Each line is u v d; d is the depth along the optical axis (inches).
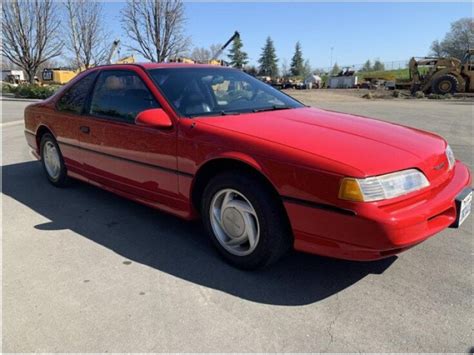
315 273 115.3
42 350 85.1
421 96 1146.7
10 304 100.9
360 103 938.1
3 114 544.7
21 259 123.7
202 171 120.3
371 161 96.4
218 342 87.1
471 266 117.7
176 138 124.0
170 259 123.8
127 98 144.9
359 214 91.5
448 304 99.7
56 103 184.2
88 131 160.4
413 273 114.3
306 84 2363.4
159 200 136.9
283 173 101.2
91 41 1037.2
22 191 190.1
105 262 121.8
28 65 1051.3
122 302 101.3
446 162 114.4
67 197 180.7
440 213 103.0
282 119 125.3
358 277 113.0
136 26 886.4
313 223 98.9
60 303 101.1
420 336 88.5
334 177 94.1
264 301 102.0
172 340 87.7
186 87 138.6
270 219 106.0
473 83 1146.7
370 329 91.0
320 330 90.9
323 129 115.6
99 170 160.7
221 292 105.9
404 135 118.3
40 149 201.2
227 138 112.0
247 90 152.9
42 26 1035.3
